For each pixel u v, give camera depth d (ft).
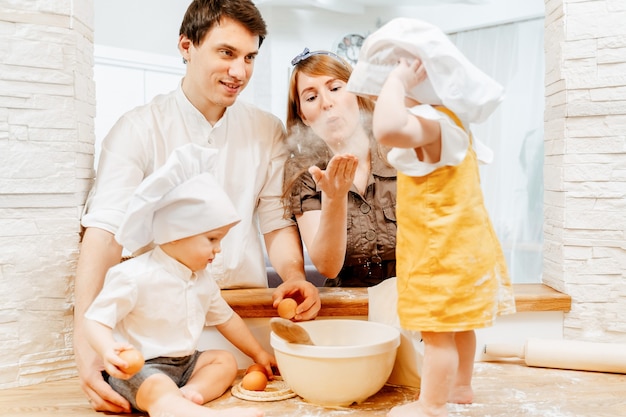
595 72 3.91
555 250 4.22
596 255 3.98
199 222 3.15
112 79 10.37
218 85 3.77
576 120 3.99
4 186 3.53
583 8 3.92
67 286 3.75
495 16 11.86
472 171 2.85
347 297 3.94
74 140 3.74
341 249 3.85
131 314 3.16
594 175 3.97
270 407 3.17
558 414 2.99
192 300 3.29
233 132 4.25
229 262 4.17
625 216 3.92
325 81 4.09
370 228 4.37
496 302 2.81
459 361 3.16
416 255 2.78
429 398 2.82
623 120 3.89
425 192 2.76
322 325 3.65
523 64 11.50
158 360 3.20
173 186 3.14
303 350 3.09
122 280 3.08
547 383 3.51
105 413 3.14
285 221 4.42
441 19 12.69
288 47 12.76
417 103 2.77
